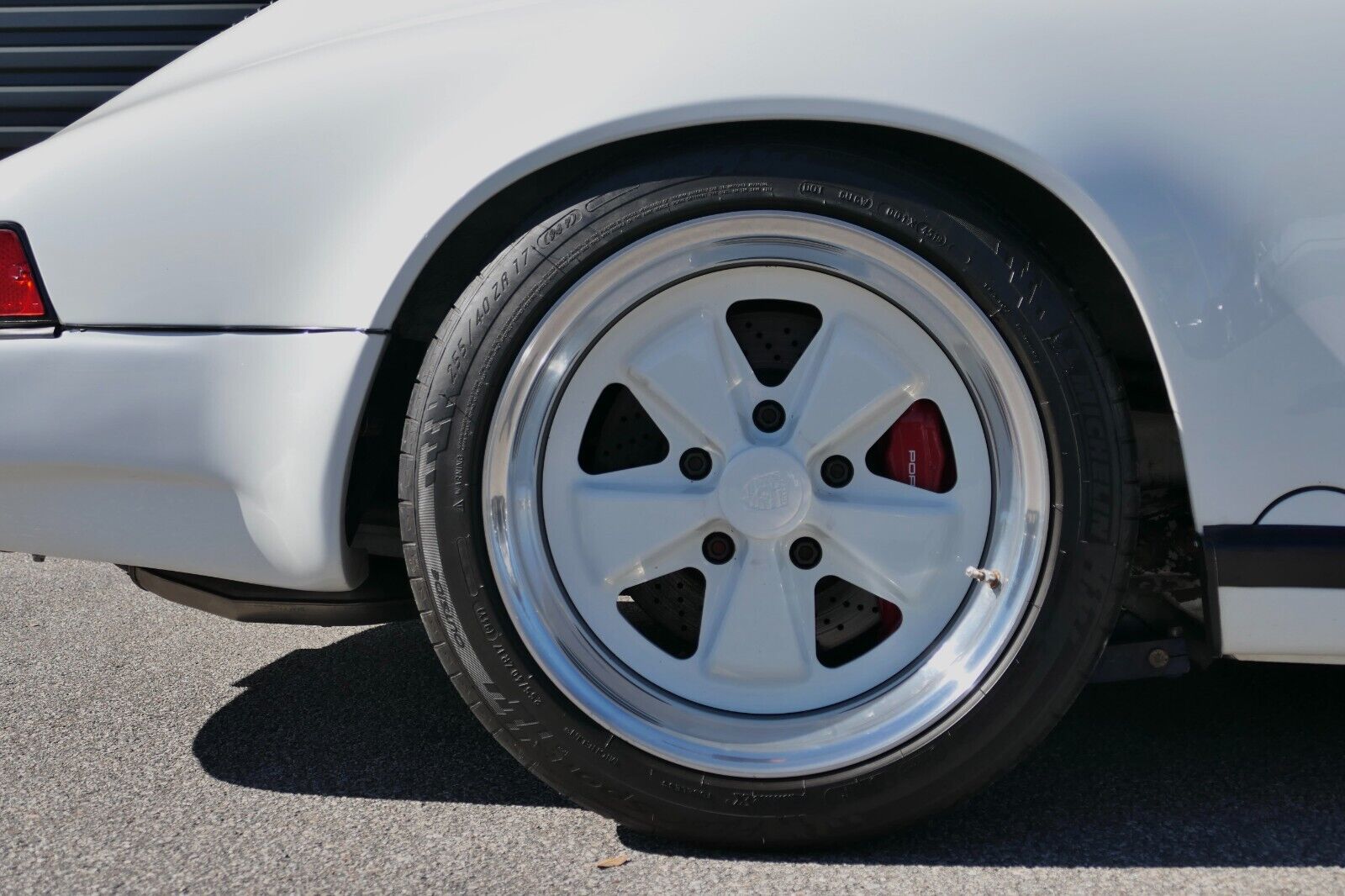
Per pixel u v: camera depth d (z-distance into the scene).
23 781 1.62
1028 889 1.29
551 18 1.37
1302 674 2.07
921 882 1.31
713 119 1.30
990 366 1.35
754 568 1.41
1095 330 1.34
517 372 1.36
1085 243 1.47
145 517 1.44
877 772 1.35
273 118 1.38
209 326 1.39
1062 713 1.35
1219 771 1.64
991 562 1.38
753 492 1.40
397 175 1.35
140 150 1.40
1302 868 1.34
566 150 1.31
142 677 2.10
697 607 1.52
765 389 1.42
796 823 1.36
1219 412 1.31
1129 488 1.33
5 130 4.20
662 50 1.32
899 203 1.33
